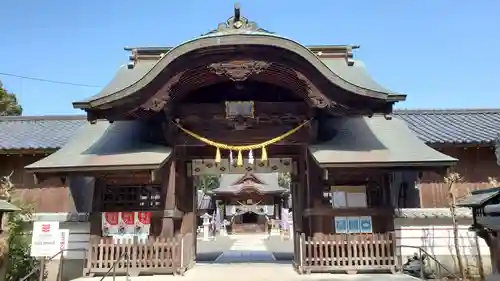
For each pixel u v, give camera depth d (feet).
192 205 43.11
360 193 38.83
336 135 40.14
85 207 45.88
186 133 39.70
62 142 47.88
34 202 45.44
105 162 34.12
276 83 38.01
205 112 38.22
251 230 161.07
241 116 37.09
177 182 41.27
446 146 44.88
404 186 45.01
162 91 34.27
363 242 36.47
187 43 33.09
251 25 36.55
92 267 35.81
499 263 22.72
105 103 33.91
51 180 46.34
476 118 56.44
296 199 42.47
